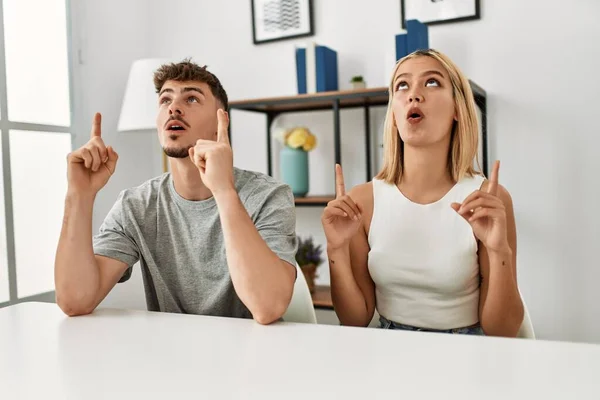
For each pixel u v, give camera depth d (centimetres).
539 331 223
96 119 116
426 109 119
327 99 218
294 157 241
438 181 126
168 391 63
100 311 109
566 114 214
